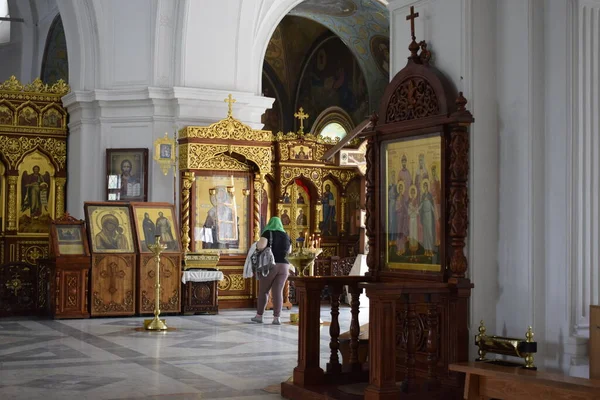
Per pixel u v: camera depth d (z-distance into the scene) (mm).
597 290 7156
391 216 8219
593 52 7160
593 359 6680
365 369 8336
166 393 8055
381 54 23281
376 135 8320
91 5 16984
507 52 7508
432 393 7078
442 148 7520
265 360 10164
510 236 7430
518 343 6766
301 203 19844
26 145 17875
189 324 14070
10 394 7941
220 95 16906
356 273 18844
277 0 18062
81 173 17188
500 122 7555
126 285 15148
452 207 7414
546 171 7285
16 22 25031
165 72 16875
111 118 17031
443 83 7613
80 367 9539
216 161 16562
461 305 7395
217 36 17000
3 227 17797
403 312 8062
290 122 26688
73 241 14922
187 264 15789
